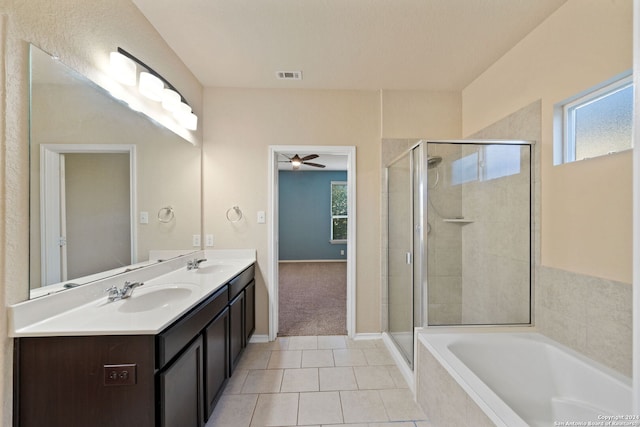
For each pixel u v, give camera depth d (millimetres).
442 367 1527
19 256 1038
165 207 2084
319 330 2977
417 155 2230
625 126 1405
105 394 1059
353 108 2793
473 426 1250
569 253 1616
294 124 2756
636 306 491
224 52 2152
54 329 1047
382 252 2797
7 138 986
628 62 1312
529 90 1916
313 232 7074
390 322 2725
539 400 1598
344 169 6938
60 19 1185
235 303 2072
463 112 2789
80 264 1315
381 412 1747
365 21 1795
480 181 2264
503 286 2123
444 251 2277
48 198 1150
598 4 1433
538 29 1831
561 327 1671
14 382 1030
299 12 1715
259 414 1719
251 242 2730
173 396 1178
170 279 1886
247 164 2732
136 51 1696
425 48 2096
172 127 2158
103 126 1461
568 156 1692
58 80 1185
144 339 1068
